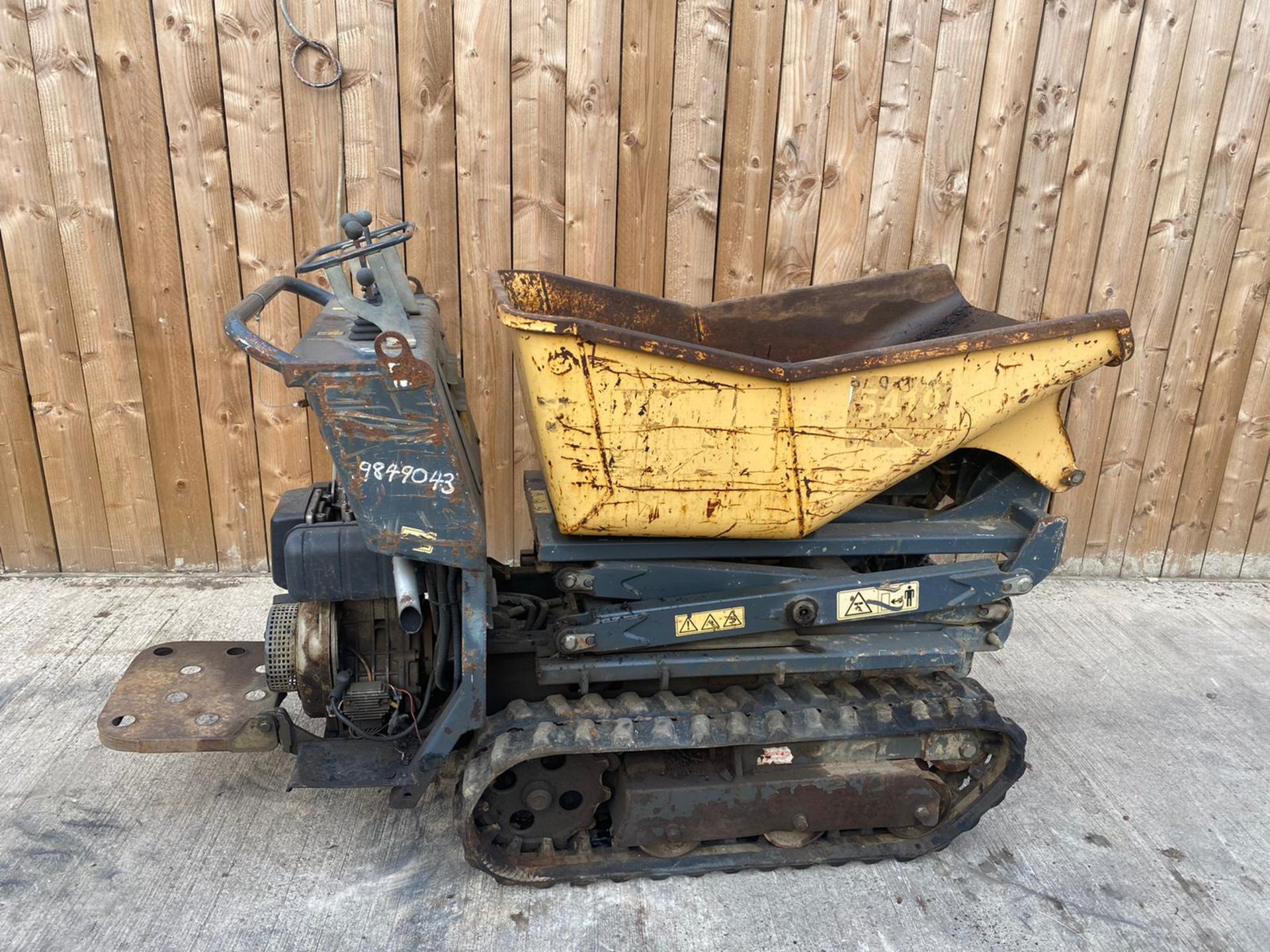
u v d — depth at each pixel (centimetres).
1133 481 466
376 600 266
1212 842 291
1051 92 396
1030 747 337
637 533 248
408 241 391
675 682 284
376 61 367
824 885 269
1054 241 421
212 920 249
